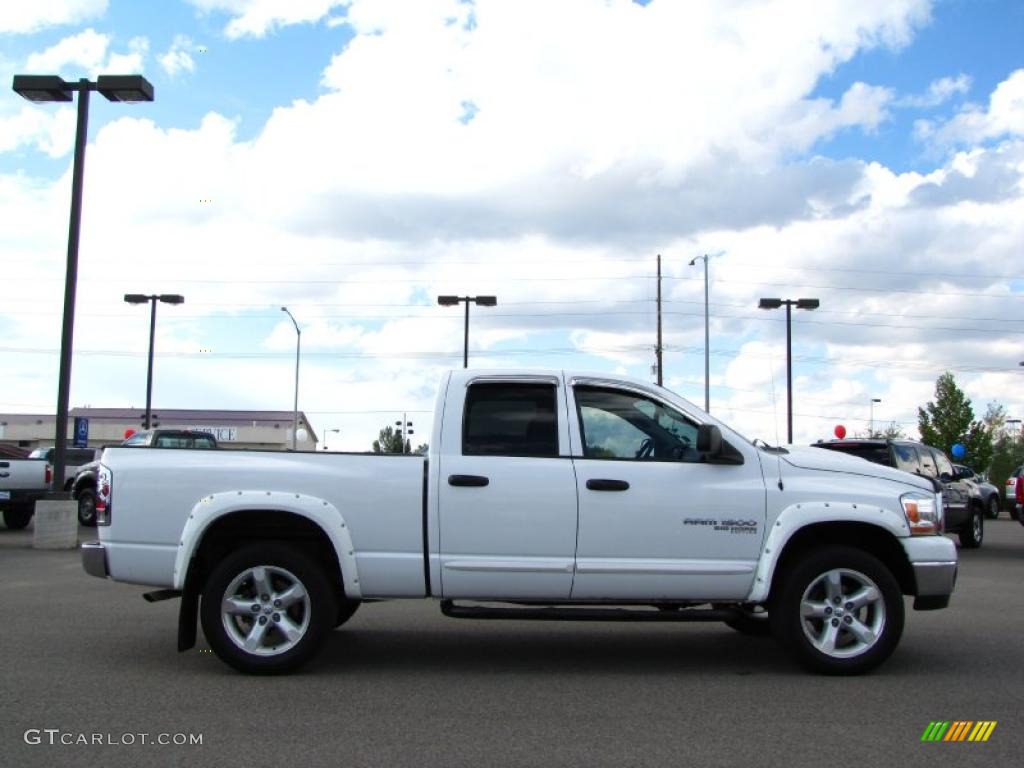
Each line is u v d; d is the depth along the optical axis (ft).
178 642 20.86
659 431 21.86
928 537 21.75
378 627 27.61
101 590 33.50
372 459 21.24
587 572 20.76
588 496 20.86
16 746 15.88
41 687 19.74
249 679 20.63
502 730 17.01
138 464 21.25
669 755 15.66
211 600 20.72
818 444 54.03
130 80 50.26
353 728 17.06
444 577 20.80
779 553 21.01
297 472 21.15
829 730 17.08
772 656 23.66
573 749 15.94
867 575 21.16
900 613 21.17
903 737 16.71
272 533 21.81
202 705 18.48
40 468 59.26
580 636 26.43
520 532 20.79
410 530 20.89
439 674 21.43
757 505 21.17
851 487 21.61
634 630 27.43
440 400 21.66
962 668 22.18
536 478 20.92
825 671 21.29
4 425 235.81
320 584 20.88
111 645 24.07
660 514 20.93
